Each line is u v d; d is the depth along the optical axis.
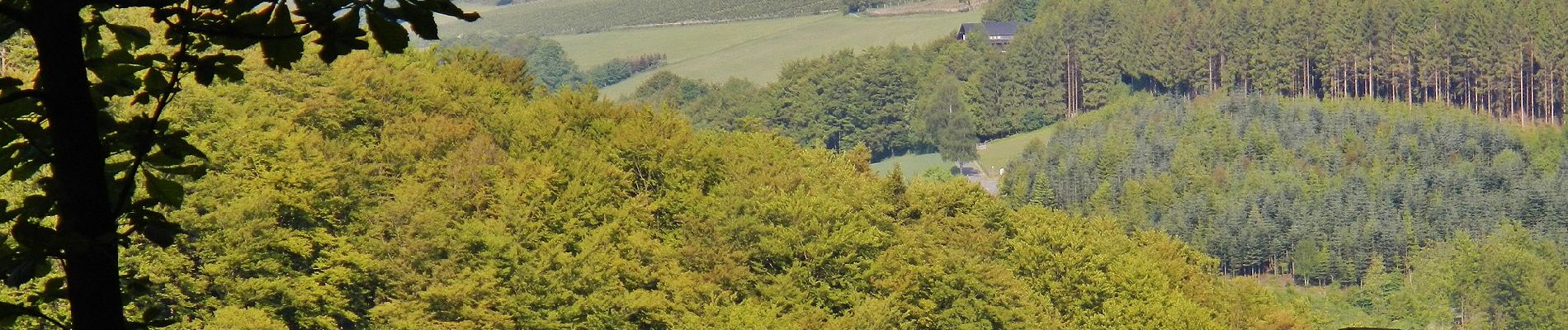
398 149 65.31
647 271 63.09
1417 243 198.00
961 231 87.56
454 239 57.62
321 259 52.31
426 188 61.69
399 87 72.25
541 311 57.28
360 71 70.69
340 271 52.12
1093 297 80.00
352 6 6.16
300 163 53.56
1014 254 84.44
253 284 48.25
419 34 6.16
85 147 5.94
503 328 55.59
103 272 6.04
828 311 65.94
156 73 6.55
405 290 55.12
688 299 62.12
